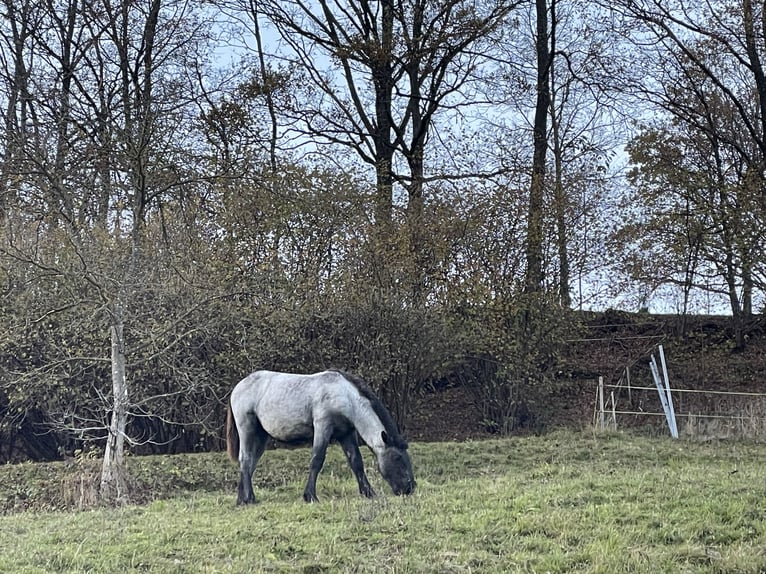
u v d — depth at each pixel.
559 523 8.59
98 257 15.34
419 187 19.94
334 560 7.81
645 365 21.91
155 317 15.80
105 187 14.17
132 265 13.63
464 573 7.35
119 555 8.23
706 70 22.00
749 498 9.30
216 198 17.36
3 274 15.70
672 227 21.34
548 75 24.45
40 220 15.46
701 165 22.39
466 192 18.67
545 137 23.11
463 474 13.81
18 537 9.32
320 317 16.83
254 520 9.50
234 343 16.39
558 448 15.46
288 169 17.59
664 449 15.10
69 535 9.13
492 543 8.13
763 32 21.89
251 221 17.39
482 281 18.09
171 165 13.80
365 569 7.54
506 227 18.69
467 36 22.59
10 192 13.70
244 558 7.94
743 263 20.28
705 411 19.31
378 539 8.37
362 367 16.86
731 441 16.03
